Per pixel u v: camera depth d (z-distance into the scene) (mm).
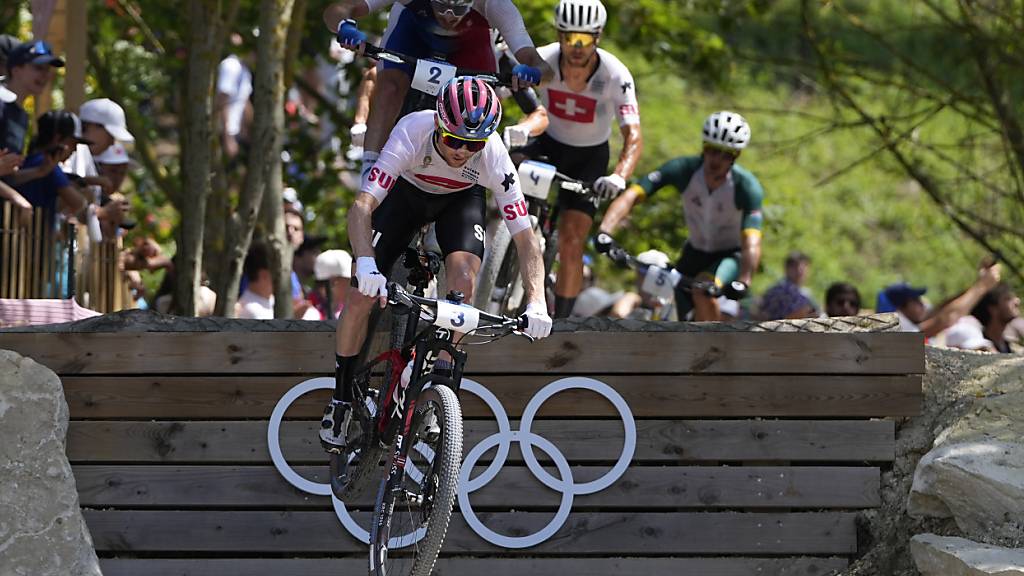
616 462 18672
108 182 24453
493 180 15680
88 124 25906
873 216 61000
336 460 17250
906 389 18812
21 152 22297
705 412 18734
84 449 18453
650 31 37562
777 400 18781
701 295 24703
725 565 18625
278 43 25938
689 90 65375
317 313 28328
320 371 18641
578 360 18719
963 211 34125
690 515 18672
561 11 21734
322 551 18625
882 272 57375
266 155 25906
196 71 26219
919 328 28719
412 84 16422
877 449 18797
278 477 18609
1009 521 16875
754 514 18703
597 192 21578
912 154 36219
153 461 18531
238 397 18609
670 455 18688
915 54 40031
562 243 22516
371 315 17469
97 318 18812
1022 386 18891
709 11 38719
